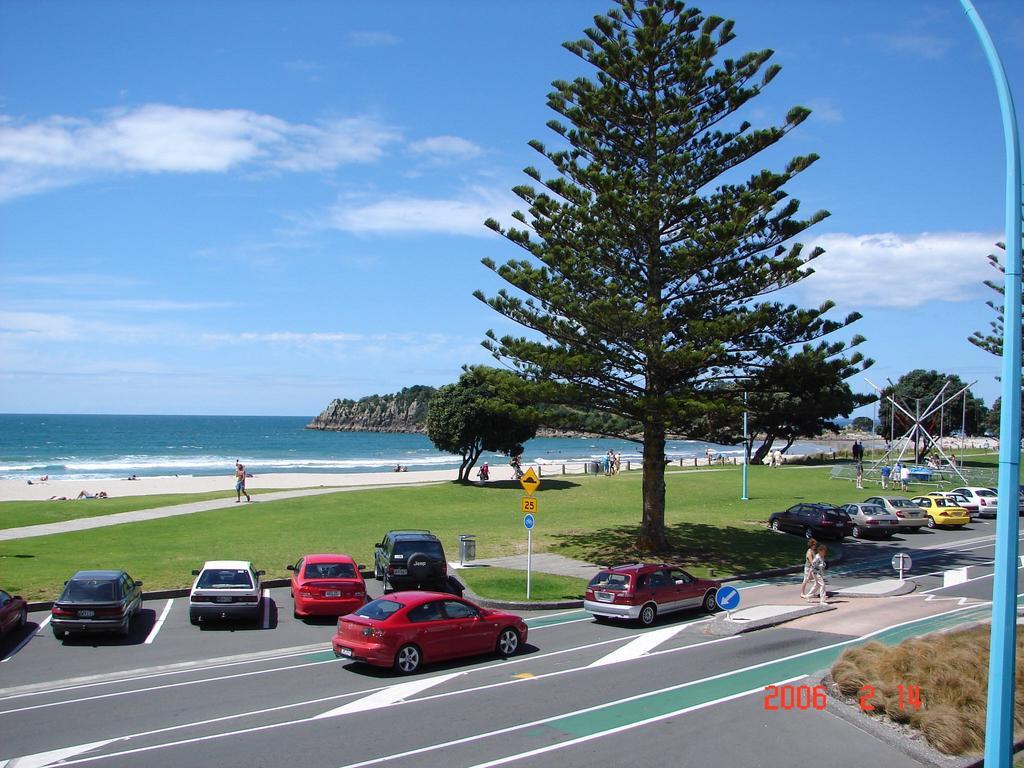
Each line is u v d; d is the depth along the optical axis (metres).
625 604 19.55
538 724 12.01
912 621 19.34
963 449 89.00
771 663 15.64
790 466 67.19
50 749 10.92
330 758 10.59
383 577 24.53
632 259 30.75
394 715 12.51
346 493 44.66
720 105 30.33
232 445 149.88
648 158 30.97
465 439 49.78
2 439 156.88
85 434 185.25
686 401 27.38
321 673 15.29
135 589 19.67
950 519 38.84
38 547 28.03
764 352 29.16
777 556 30.02
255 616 19.27
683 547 30.92
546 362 28.75
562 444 174.88
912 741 11.09
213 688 14.19
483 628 16.31
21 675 15.12
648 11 30.06
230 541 30.06
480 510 40.31
